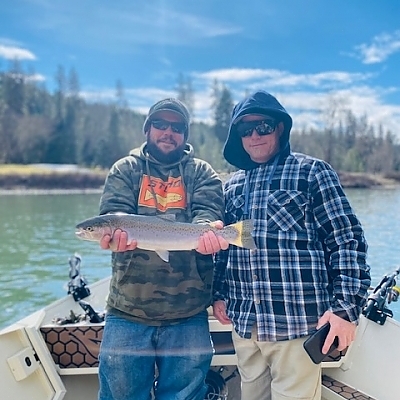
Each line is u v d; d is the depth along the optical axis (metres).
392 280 2.48
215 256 2.14
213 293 2.13
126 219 1.91
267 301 1.87
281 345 1.85
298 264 1.83
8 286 5.24
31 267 5.48
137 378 1.92
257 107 1.97
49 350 2.27
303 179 1.89
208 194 2.01
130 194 1.98
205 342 2.00
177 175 2.02
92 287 3.09
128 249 1.90
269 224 1.89
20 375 2.09
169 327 1.94
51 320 2.41
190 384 1.96
